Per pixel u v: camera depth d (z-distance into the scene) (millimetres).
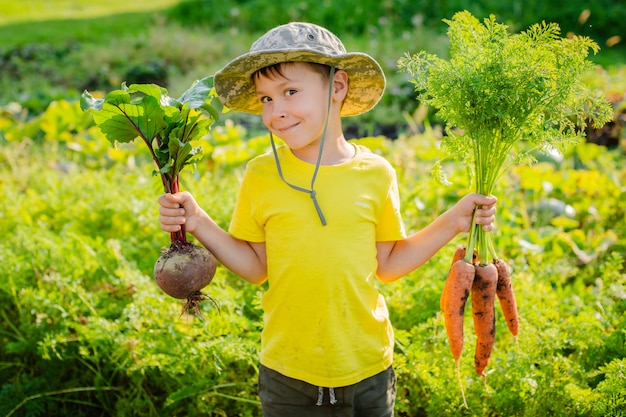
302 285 2023
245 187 2129
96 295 3004
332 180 2053
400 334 2621
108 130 1973
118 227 3689
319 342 2037
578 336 2721
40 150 5895
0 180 4605
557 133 2043
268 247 2084
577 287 3324
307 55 1968
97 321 2740
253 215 2113
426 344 2744
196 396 2715
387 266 2201
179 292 2021
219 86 2125
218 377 2711
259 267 2160
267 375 2135
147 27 12609
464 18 2082
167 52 10602
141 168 4852
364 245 2064
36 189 4578
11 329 3174
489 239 2219
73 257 3139
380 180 2117
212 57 10602
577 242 3873
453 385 2482
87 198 3938
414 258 2172
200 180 4070
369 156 2148
